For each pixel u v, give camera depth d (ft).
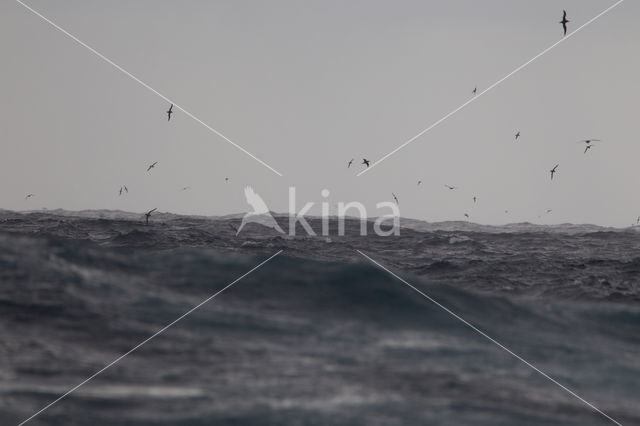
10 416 97.30
